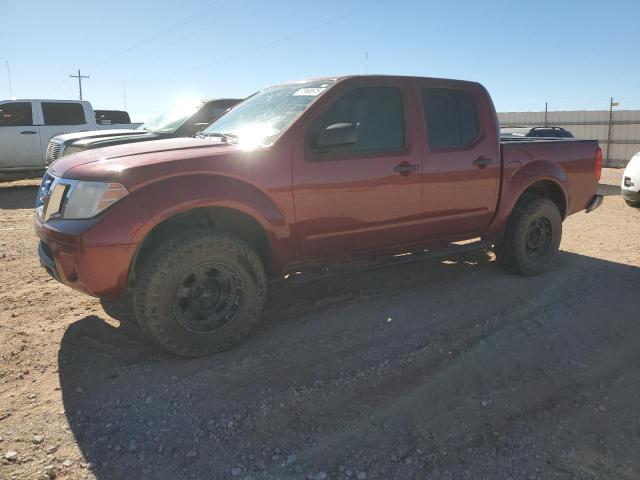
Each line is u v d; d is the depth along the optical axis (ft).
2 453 8.65
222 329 11.84
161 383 10.73
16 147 43.34
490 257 19.70
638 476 8.37
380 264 14.53
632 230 25.30
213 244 11.39
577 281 16.98
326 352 12.09
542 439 9.27
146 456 8.67
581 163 18.24
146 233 10.80
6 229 26.48
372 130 13.78
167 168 11.14
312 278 13.47
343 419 9.73
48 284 16.92
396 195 13.97
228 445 8.99
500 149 16.16
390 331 13.16
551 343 12.79
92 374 11.09
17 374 11.12
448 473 8.39
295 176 12.41
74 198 11.07
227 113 16.34
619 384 11.11
